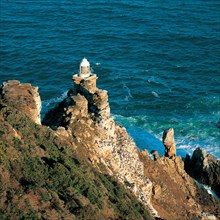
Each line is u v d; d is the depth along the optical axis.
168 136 63.34
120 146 53.50
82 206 34.94
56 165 38.59
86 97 55.09
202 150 66.44
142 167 54.62
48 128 47.00
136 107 90.12
